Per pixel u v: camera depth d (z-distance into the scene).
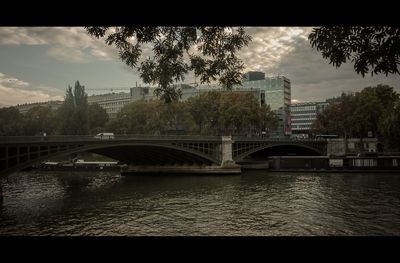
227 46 10.02
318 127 133.62
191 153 66.06
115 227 30.27
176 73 10.50
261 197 43.16
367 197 42.28
